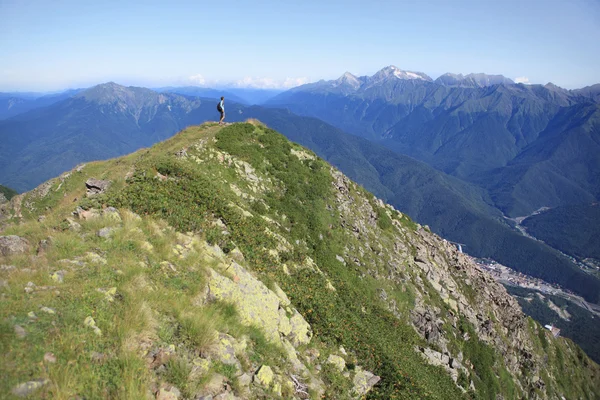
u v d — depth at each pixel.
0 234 13.39
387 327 27.75
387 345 22.80
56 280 9.83
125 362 7.86
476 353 39.38
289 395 10.63
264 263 18.98
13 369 6.69
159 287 11.22
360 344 17.75
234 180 33.56
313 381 12.37
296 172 39.59
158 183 20.81
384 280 36.12
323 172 41.97
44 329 7.87
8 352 7.02
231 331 11.20
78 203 16.30
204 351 9.63
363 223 41.03
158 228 15.06
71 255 11.33
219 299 12.38
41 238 12.21
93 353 7.84
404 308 35.41
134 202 16.58
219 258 15.10
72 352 7.52
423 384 19.84
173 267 12.74
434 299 40.09
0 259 10.52
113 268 11.14
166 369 8.50
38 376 6.79
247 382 9.66
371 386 14.95
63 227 13.27
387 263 38.50
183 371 8.48
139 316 9.34
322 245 33.66
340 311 20.20
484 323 45.25
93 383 7.15
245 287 13.89
